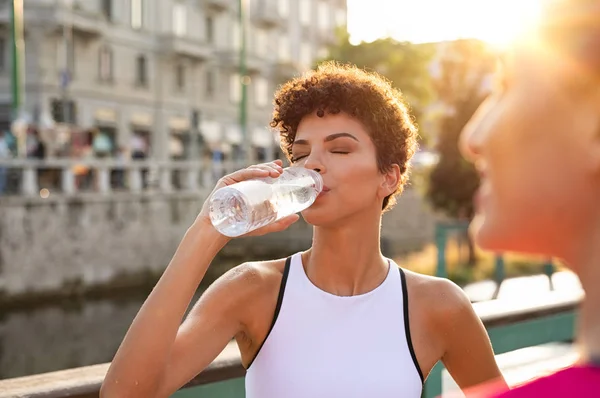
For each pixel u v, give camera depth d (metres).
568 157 0.42
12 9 18.05
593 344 0.42
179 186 23.45
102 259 17.83
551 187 0.43
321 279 1.21
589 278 0.43
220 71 33.41
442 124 14.70
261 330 1.19
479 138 0.47
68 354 13.55
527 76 0.44
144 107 29.28
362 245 1.21
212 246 1.08
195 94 31.86
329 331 1.16
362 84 1.19
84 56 26.25
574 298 2.29
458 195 14.21
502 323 1.99
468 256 13.91
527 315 2.08
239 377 1.56
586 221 0.43
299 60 40.50
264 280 1.21
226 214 1.07
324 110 1.17
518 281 11.34
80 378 1.36
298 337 1.16
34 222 16.09
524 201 0.44
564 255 0.45
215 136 30.81
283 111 1.24
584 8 0.41
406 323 1.17
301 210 1.15
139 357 1.00
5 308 15.34
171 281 1.05
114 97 27.67
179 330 1.13
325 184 1.16
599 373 0.40
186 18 31.56
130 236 18.72
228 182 1.14
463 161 14.29
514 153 0.45
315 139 1.18
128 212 18.69
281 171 1.14
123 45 28.16
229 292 1.18
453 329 1.21
